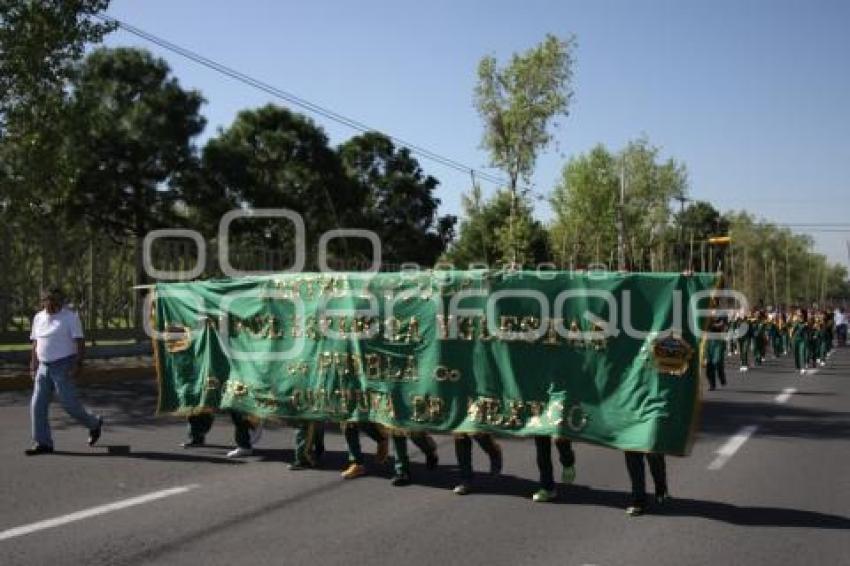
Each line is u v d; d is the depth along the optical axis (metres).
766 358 29.05
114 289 20.12
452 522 7.16
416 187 55.97
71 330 9.96
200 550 6.30
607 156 54.97
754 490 8.46
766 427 12.71
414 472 9.17
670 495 8.22
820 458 10.19
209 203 40.09
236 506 7.59
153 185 38.22
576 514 7.48
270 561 6.05
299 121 45.84
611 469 9.45
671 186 58.19
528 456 10.11
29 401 14.15
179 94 38.75
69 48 17.78
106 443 10.54
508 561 6.11
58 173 18.53
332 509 7.54
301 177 44.56
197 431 10.41
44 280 18.31
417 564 6.03
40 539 6.54
